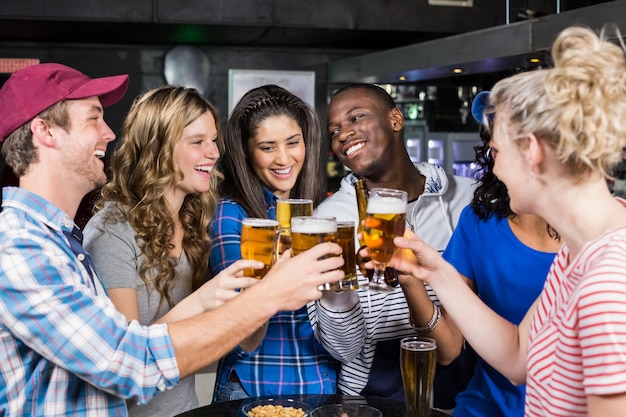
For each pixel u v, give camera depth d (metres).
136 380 1.49
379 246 1.62
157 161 2.10
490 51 4.73
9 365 1.52
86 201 3.33
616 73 1.23
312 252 1.56
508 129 1.32
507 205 2.02
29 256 1.48
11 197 1.59
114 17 6.42
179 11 6.55
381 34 7.18
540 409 1.38
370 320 2.30
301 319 2.30
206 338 1.53
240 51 7.48
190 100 2.14
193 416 1.95
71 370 1.49
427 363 1.77
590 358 1.16
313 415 1.86
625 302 1.14
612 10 3.78
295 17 6.79
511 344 1.65
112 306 1.54
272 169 2.38
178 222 2.21
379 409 2.00
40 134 1.61
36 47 7.07
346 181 2.63
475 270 2.12
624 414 1.13
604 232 1.26
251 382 2.27
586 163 1.23
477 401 2.07
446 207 2.61
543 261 1.97
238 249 2.26
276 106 2.37
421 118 7.38
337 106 2.55
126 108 7.19
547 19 4.25
